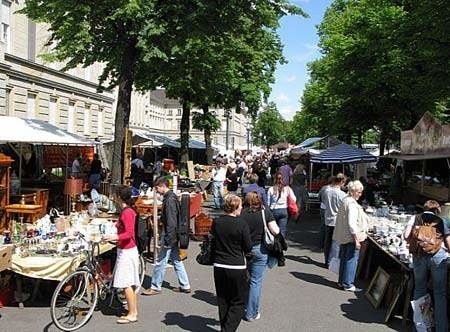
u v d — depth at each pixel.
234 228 6.40
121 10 13.80
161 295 8.95
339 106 30.59
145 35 14.52
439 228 7.04
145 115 74.00
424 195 18.11
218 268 6.43
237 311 6.42
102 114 47.16
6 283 8.19
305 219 19.31
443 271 6.91
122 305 8.20
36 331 6.96
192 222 14.83
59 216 10.86
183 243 8.94
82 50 15.72
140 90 22.45
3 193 12.05
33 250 8.27
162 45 15.22
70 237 8.88
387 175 30.02
